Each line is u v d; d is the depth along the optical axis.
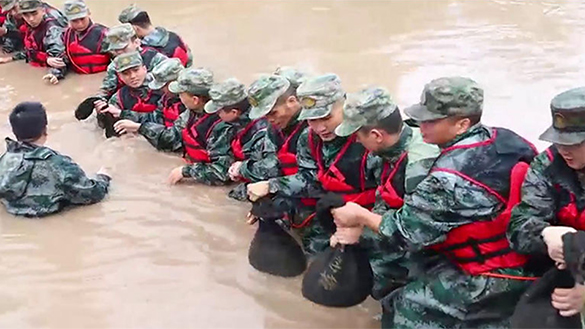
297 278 4.79
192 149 6.00
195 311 4.53
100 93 7.48
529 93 7.48
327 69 8.45
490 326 3.81
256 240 4.87
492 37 9.26
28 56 9.27
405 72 8.23
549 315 3.55
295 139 4.96
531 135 6.58
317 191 4.73
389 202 4.23
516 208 3.61
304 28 10.09
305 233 5.03
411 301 4.01
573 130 3.31
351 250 4.34
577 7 10.41
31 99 8.13
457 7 10.70
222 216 5.59
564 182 3.49
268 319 4.42
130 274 4.93
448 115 3.70
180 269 4.96
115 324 4.44
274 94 4.83
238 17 10.79
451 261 3.93
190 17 10.90
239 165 5.50
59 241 5.34
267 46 9.41
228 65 8.79
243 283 4.77
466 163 3.69
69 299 4.70
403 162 4.17
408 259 4.32
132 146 6.82
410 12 10.57
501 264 3.79
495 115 7.00
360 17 10.45
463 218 3.71
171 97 6.75
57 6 11.95
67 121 7.45
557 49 8.72
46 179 5.67
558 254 3.40
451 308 3.86
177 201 5.82
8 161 5.68
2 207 5.82
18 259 5.14
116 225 5.52
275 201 4.77
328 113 4.37
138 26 8.34
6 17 9.80
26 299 4.71
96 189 5.79
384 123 4.06
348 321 4.37
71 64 8.83
